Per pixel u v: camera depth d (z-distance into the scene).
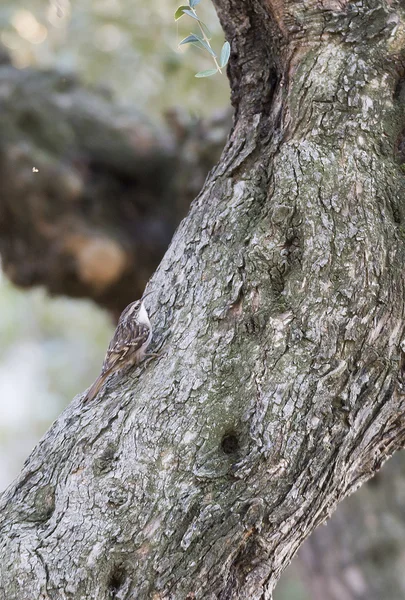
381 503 11.09
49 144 11.09
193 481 4.95
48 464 5.29
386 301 5.36
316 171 5.62
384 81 5.91
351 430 5.18
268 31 6.22
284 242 5.54
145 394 5.29
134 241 11.15
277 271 5.49
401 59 5.95
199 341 5.41
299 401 5.11
